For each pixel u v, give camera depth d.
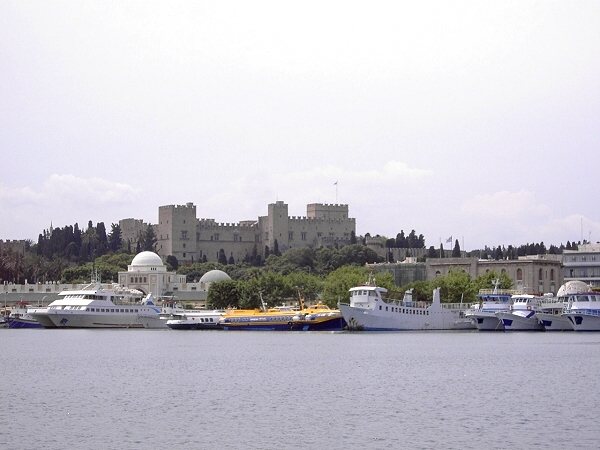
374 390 129.25
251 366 162.50
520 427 101.81
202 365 165.12
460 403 117.31
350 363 166.75
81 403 118.56
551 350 194.38
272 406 115.75
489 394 124.88
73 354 192.62
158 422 105.44
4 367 163.25
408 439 96.25
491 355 182.50
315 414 110.06
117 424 104.44
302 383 137.25
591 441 95.06
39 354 193.25
